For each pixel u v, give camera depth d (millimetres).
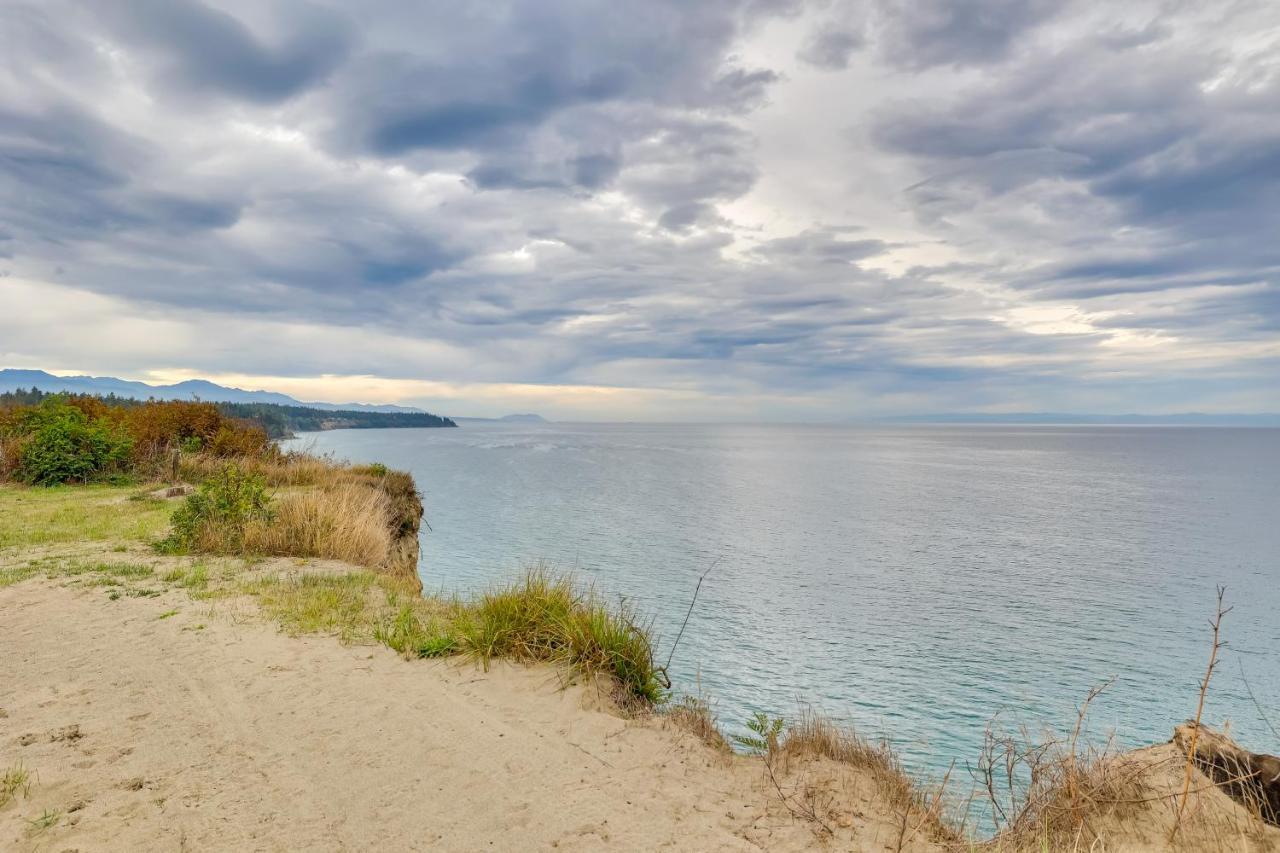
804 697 13250
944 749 10828
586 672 5496
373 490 17125
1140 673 15695
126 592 8234
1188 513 44719
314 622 6961
